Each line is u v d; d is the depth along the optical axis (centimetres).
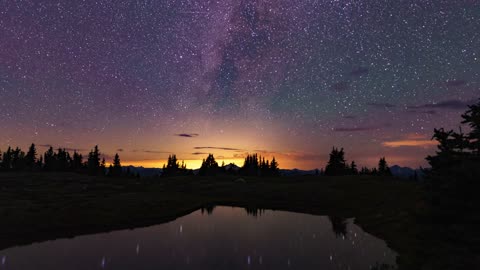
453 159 1435
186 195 6662
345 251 2273
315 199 5647
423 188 1513
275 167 14450
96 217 3469
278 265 1927
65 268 1845
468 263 1051
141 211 4056
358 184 6350
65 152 13138
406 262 1493
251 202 5878
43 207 3619
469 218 1207
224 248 2383
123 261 1997
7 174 9188
